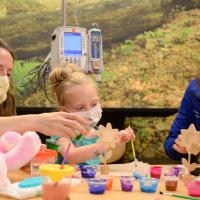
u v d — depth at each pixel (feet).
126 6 10.27
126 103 10.32
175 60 10.53
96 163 4.81
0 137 3.73
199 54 10.65
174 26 10.54
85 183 3.58
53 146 4.51
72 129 3.49
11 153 3.58
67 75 5.12
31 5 9.82
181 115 6.25
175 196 3.20
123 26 10.29
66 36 7.51
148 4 10.38
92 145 4.62
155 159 9.98
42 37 9.87
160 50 10.47
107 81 10.20
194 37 10.64
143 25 10.39
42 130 3.56
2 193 3.11
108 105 10.20
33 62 9.78
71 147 4.66
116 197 3.11
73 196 3.09
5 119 3.69
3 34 9.77
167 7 10.49
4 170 3.18
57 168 2.89
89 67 7.70
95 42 7.72
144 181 3.34
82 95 4.79
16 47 9.75
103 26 10.21
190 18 10.65
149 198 3.10
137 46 10.37
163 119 10.04
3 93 5.07
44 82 8.79
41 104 9.53
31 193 3.04
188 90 6.31
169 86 10.51
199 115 6.08
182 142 4.03
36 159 3.90
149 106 10.40
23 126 3.65
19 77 9.61
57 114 3.57
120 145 5.32
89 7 10.14
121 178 3.43
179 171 4.02
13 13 9.77
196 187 3.22
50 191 2.84
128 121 9.88
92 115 4.60
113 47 10.26
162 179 3.89
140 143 9.93
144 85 10.41
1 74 5.28
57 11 9.95
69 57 7.45
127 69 10.32
